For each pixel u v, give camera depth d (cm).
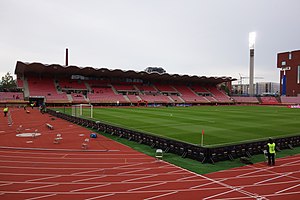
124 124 2728
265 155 1316
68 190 881
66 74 7562
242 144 1385
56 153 1412
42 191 870
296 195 857
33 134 2027
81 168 1138
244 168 1169
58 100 6488
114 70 6994
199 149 1284
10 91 7212
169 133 2127
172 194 855
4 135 2012
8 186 912
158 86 9081
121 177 1023
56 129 2383
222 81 9656
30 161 1240
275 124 2802
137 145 1653
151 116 3700
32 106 5475
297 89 9469
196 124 2745
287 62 9825
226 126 2589
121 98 7500
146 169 1134
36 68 6378
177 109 5619
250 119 3347
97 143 1716
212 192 875
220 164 1230
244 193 869
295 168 1180
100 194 850
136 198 820
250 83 10381
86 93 7319
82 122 2673
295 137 1683
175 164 1216
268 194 862
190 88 9712
